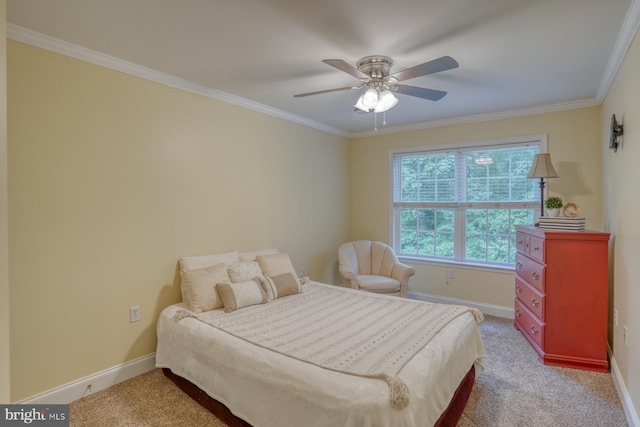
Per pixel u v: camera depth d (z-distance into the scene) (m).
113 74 2.44
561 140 3.55
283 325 2.27
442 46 2.22
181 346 2.32
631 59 2.05
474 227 4.17
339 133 4.75
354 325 2.26
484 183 4.08
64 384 2.23
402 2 1.73
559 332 2.76
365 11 1.81
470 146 4.10
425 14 1.84
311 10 1.81
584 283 2.69
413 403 1.47
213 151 3.14
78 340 2.29
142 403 2.26
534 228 3.09
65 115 2.21
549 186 3.62
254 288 2.77
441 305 2.63
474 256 4.18
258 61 2.46
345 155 4.91
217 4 1.75
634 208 2.04
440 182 4.38
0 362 0.84
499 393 2.37
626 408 2.12
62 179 2.20
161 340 2.52
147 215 2.66
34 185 2.08
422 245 4.55
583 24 1.95
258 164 3.58
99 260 2.39
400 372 1.62
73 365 2.27
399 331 2.13
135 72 2.54
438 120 4.18
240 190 3.39
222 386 2.00
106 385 2.43
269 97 3.29
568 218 2.86
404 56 2.35
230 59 2.43
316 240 4.39
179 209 2.87
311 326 2.25
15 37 1.98
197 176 3.01
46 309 2.14
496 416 2.11
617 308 2.54
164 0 1.71
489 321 3.76
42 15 1.85
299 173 4.12
